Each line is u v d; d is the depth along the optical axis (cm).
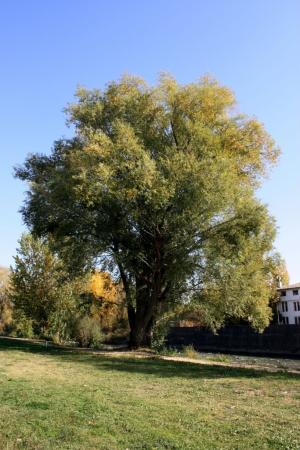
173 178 2367
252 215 2488
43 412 950
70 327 3406
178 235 2467
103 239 2591
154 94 2811
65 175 2495
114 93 2847
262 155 3005
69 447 727
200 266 2617
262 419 944
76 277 3006
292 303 8806
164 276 2661
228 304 2777
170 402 1116
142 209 2433
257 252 2795
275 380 1549
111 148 2366
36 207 2627
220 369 1873
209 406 1078
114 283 3047
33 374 1588
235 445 757
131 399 1138
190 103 2794
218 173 2403
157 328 3156
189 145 2689
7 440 753
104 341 4522
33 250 3750
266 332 5388
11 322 5278
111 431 828
